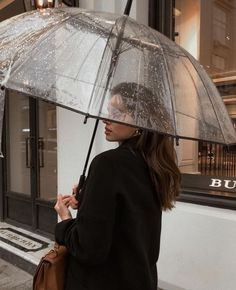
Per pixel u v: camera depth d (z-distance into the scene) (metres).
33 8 3.84
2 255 4.73
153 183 1.51
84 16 1.64
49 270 1.54
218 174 3.25
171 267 3.34
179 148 3.48
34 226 5.43
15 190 6.01
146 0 3.82
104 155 1.44
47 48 1.52
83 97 1.36
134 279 1.42
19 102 5.88
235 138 1.65
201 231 3.12
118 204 1.41
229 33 3.40
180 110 1.49
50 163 5.25
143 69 1.48
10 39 1.66
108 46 1.48
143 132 1.52
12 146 6.07
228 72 3.42
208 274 3.09
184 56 1.71
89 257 1.37
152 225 1.50
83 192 1.45
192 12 3.67
